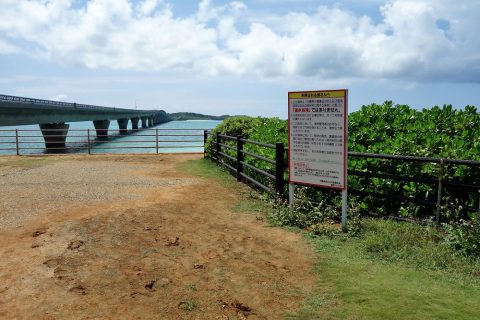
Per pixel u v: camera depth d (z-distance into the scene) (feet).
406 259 14.55
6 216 21.08
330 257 15.12
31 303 11.65
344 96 18.08
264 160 26.05
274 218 20.56
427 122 25.22
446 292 11.92
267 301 11.71
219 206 23.82
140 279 13.25
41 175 36.14
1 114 98.84
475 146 18.45
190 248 16.38
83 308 11.34
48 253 15.58
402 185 20.31
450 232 15.66
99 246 16.44
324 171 19.16
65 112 149.18
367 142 25.08
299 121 20.12
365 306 11.14
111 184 31.19
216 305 11.52
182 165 43.98
